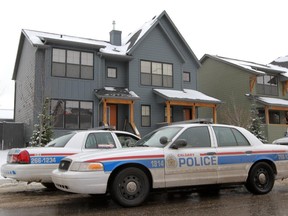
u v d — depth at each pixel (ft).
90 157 20.49
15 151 26.50
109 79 72.69
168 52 78.64
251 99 87.45
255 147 25.27
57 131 63.26
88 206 21.75
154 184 21.26
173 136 22.93
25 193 27.48
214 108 76.89
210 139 23.79
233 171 23.85
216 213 19.27
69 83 65.72
